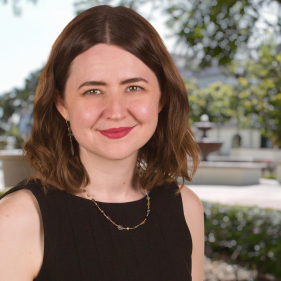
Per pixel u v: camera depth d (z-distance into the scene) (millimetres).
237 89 11586
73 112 1097
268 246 4172
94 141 1108
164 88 1312
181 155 1433
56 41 1118
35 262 1028
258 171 11383
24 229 1003
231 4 3037
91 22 1060
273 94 9070
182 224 1359
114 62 1057
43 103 1172
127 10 1112
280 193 9008
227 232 4621
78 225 1132
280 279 3967
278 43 3648
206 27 3299
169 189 1428
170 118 1364
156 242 1263
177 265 1255
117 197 1290
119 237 1194
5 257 949
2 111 21094
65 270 1054
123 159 1226
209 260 4543
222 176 10898
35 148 1181
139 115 1110
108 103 1071
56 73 1127
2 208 1002
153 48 1135
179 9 3283
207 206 5008
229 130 22703
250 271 4195
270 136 16188
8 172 4254
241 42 3371
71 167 1219
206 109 16906
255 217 4500
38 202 1066
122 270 1143
